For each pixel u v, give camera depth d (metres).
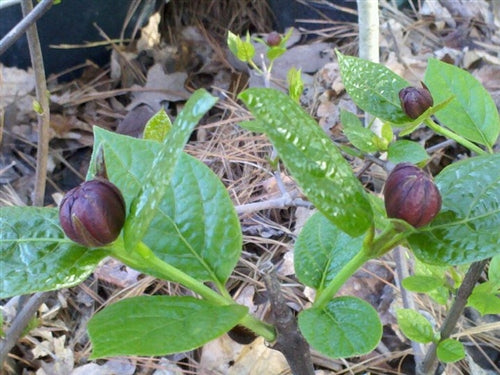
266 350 0.52
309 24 0.97
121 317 0.19
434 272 0.35
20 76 0.86
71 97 0.85
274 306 0.22
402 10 0.97
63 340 0.54
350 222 0.19
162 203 0.23
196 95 0.17
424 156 0.39
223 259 0.22
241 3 0.99
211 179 0.23
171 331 0.19
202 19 0.98
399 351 0.51
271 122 0.17
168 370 0.52
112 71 0.90
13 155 0.79
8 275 0.21
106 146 0.24
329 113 0.78
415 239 0.21
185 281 0.21
